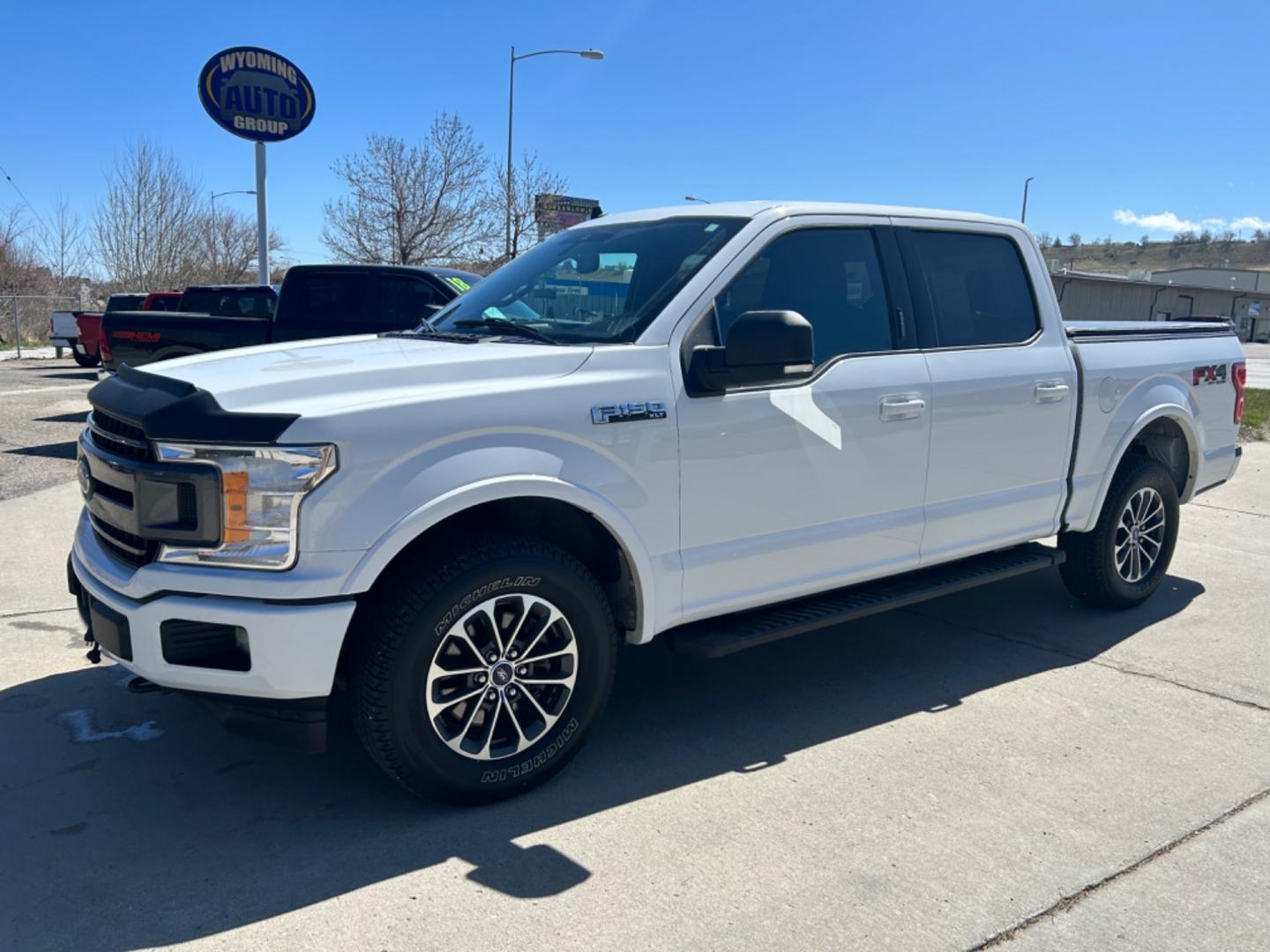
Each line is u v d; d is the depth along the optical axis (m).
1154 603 5.90
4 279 36.84
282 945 2.64
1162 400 5.49
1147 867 3.09
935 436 4.39
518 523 3.60
